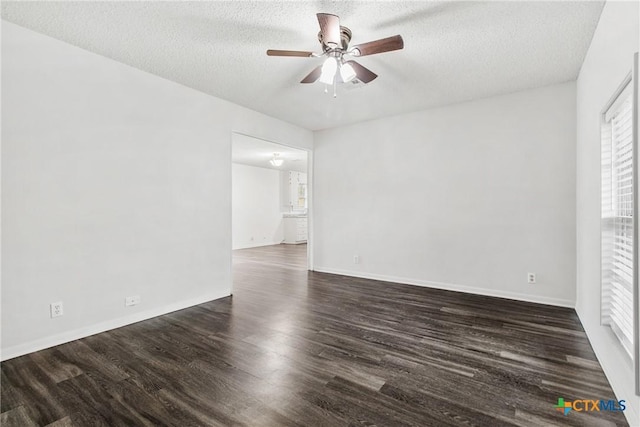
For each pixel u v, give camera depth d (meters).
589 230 2.39
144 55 2.62
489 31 2.24
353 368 2.01
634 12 1.46
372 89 3.34
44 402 1.67
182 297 3.20
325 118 4.39
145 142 2.90
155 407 1.63
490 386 1.80
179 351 2.26
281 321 2.84
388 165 4.33
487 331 2.59
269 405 1.64
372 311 3.10
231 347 2.32
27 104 2.22
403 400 1.68
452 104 3.81
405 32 2.26
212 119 3.50
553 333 2.53
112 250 2.68
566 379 1.86
